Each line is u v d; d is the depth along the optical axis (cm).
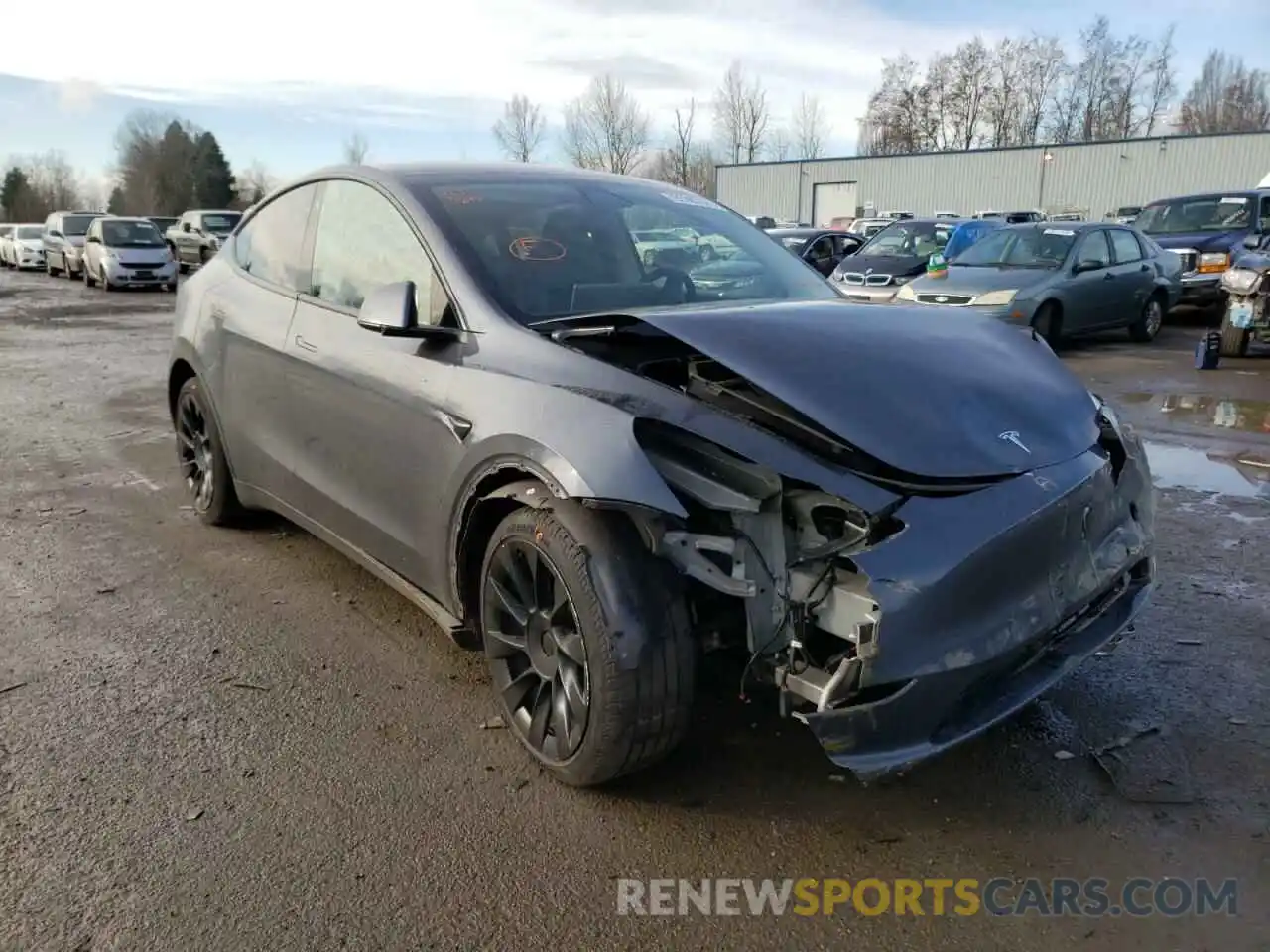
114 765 299
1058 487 267
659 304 346
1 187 9325
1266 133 3922
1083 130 7812
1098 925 236
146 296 2319
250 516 511
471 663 369
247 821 272
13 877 248
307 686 350
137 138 9156
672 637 261
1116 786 289
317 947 227
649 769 297
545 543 271
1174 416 809
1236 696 340
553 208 380
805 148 6675
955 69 7975
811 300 365
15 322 1673
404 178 379
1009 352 319
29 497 578
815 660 255
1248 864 256
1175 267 1371
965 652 247
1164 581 443
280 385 407
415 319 315
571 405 272
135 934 230
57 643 382
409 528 336
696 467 258
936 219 1546
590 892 246
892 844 265
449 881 249
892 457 254
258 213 478
